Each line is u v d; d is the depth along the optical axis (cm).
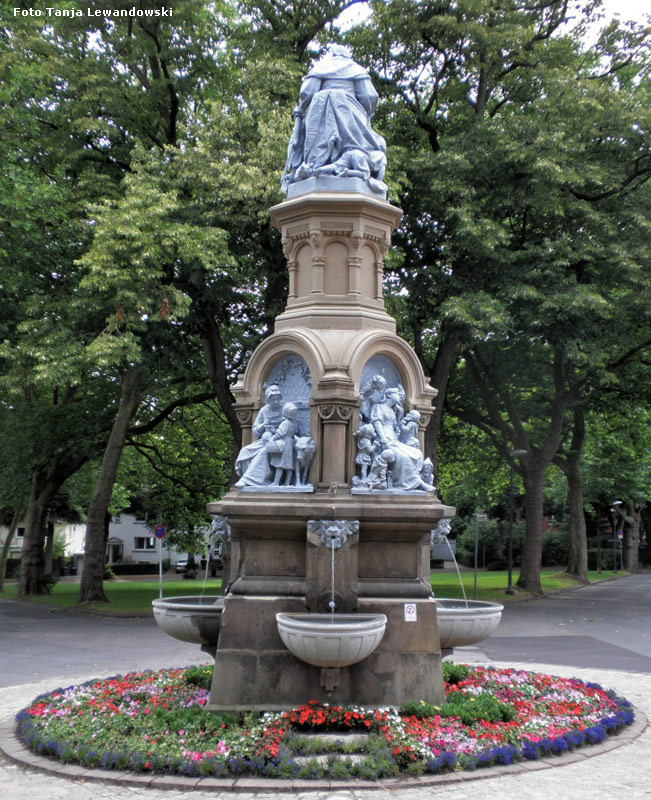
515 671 1138
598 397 3195
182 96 2517
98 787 698
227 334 2712
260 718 833
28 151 2245
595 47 2616
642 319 2464
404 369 1017
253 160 1995
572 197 2294
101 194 2253
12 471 3158
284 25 2455
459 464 4184
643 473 4778
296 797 667
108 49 2469
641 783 705
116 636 1989
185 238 1908
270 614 882
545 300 2180
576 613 2548
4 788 697
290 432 946
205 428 3434
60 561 5553
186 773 716
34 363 2047
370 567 914
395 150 2198
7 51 2128
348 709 833
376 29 2378
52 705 942
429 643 891
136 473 4059
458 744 765
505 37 2270
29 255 2088
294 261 1055
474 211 2220
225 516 896
